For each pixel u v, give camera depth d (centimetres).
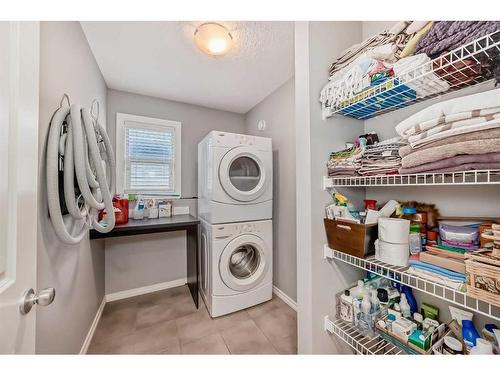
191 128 257
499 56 60
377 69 80
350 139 112
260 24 134
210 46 144
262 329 162
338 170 98
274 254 220
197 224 198
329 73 107
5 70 51
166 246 238
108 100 216
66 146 87
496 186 74
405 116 98
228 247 179
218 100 247
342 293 108
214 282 175
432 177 65
